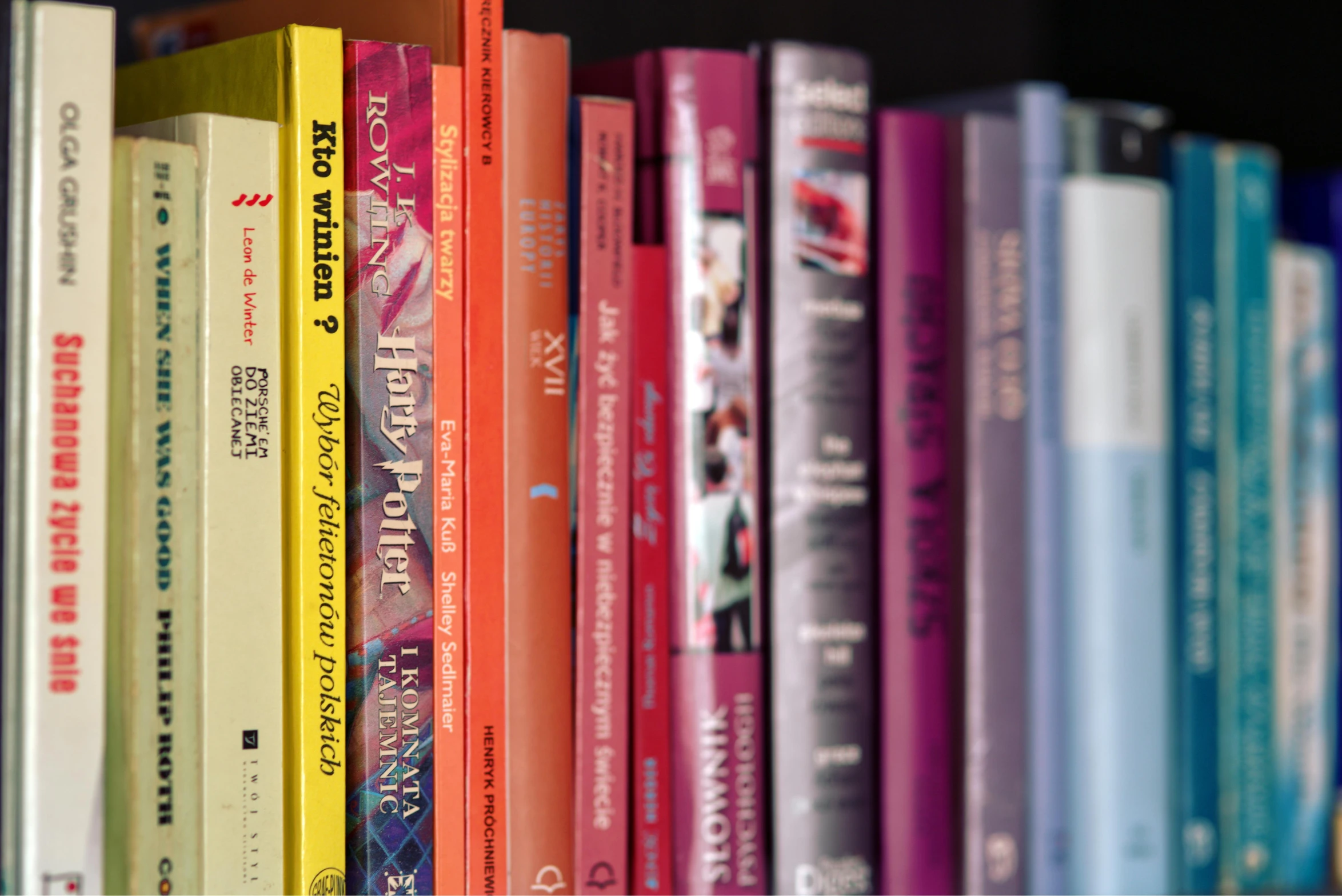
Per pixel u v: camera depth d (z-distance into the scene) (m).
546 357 0.61
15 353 0.51
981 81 1.05
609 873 0.62
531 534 0.61
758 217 0.67
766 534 0.67
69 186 0.51
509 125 0.61
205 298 0.54
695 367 0.65
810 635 0.67
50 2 0.51
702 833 0.64
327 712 0.55
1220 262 0.79
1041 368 0.72
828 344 0.68
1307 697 0.83
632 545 0.63
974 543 0.70
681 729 0.64
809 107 0.67
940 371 0.71
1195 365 0.78
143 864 0.52
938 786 0.69
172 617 0.53
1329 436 0.85
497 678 0.59
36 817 0.51
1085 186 0.74
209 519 0.54
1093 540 0.73
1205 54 1.05
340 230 0.56
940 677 0.70
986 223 0.71
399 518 0.57
